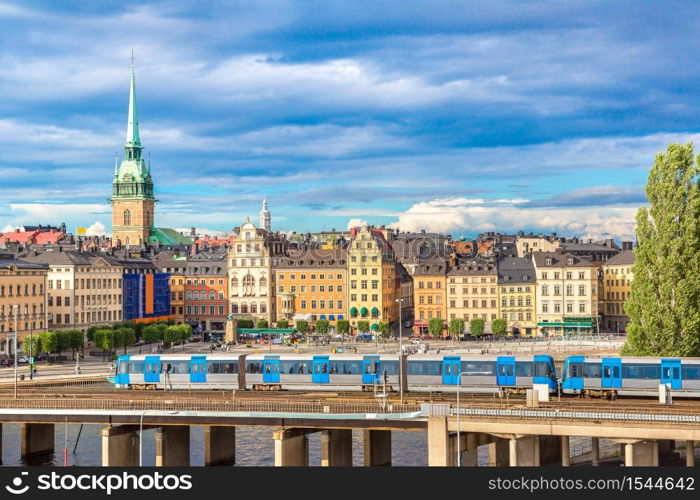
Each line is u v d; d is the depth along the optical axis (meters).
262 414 98.81
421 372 112.94
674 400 105.44
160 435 108.12
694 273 119.00
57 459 117.94
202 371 119.50
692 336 118.44
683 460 109.25
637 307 121.88
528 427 91.00
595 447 107.00
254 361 118.19
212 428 111.81
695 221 119.75
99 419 103.75
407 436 131.88
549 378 109.62
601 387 106.38
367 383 114.38
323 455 104.75
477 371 111.25
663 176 122.44
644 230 123.19
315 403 99.12
